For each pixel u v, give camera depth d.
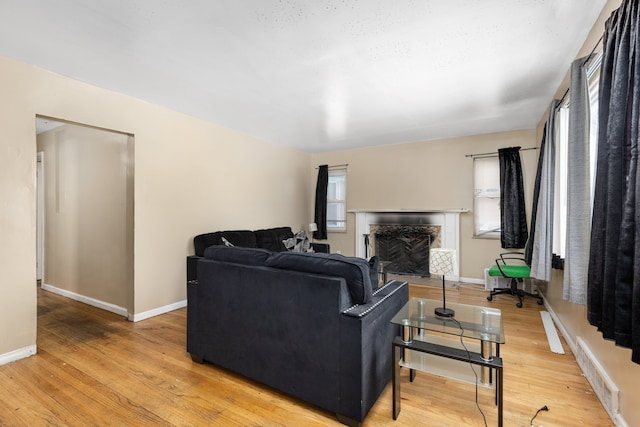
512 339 2.74
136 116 3.16
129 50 2.23
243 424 1.66
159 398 1.87
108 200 3.48
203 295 2.25
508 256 4.55
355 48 2.21
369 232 5.66
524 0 1.72
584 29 1.99
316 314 1.73
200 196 3.90
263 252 2.10
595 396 1.89
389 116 3.79
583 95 1.99
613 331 1.37
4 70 2.29
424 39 2.10
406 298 2.26
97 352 2.48
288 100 3.24
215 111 3.60
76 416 1.70
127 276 3.28
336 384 1.67
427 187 5.14
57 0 1.69
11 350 2.31
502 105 3.40
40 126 4.10
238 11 1.80
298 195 5.94
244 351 2.04
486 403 1.84
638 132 1.22
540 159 3.67
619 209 1.35
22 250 2.37
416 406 1.81
